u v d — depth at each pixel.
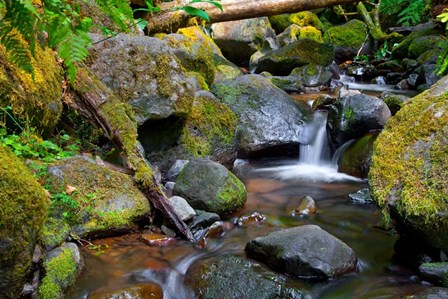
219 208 3.49
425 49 8.04
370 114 4.68
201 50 5.94
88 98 3.58
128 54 4.14
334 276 2.60
